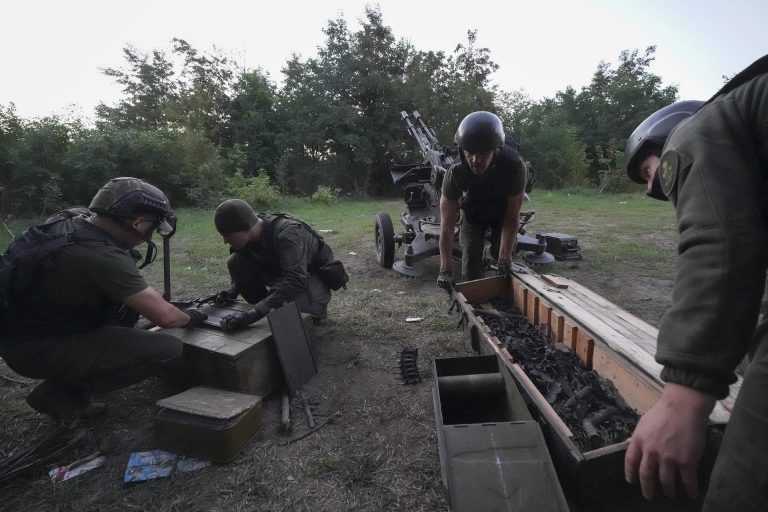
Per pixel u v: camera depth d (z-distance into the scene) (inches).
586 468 61.4
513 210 146.7
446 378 87.0
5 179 501.0
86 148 560.4
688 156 35.9
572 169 953.5
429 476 80.7
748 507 32.8
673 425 33.7
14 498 78.5
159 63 1178.0
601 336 97.3
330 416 100.0
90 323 91.6
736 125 34.9
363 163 951.0
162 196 93.4
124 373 94.7
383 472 82.4
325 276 138.8
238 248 123.8
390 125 938.7
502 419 86.5
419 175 249.3
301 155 977.5
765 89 34.4
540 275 151.5
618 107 1178.6
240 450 87.9
